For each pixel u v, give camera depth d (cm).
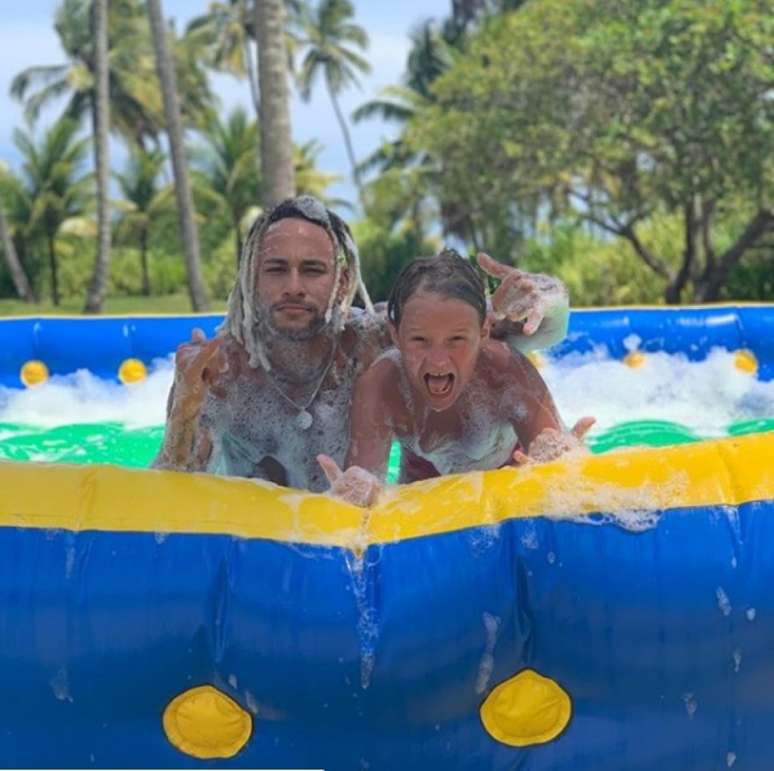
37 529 192
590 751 195
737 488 198
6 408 483
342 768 194
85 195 3123
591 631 189
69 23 3262
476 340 226
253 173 2939
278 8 993
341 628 186
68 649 187
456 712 192
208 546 190
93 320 505
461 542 192
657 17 1307
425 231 2594
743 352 488
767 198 1345
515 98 1488
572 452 218
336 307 264
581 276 1708
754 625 191
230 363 266
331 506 201
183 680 189
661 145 1415
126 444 446
